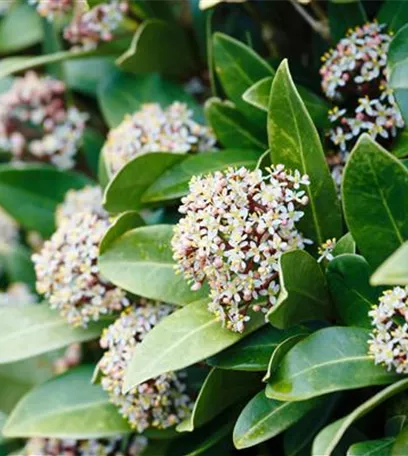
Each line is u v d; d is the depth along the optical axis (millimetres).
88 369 653
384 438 552
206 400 573
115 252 606
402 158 596
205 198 556
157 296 593
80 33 712
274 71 631
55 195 754
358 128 598
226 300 555
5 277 821
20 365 747
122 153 655
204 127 665
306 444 588
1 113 775
